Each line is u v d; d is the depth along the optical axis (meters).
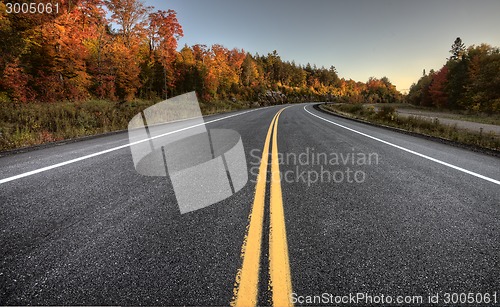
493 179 3.31
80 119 8.93
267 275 1.39
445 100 50.00
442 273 1.42
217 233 1.82
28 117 8.12
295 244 1.69
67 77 18.39
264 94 72.31
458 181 3.20
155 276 1.37
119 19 30.47
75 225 1.92
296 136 7.16
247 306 1.18
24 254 1.54
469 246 1.70
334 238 1.77
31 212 2.12
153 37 34.69
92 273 1.38
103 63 23.27
